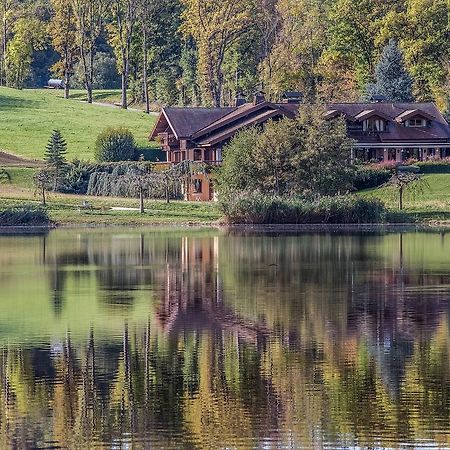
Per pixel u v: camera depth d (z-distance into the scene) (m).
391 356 73.44
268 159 193.62
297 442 56.62
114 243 151.25
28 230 176.75
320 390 65.31
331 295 99.44
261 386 66.19
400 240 153.38
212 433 57.97
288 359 72.75
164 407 62.44
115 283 108.62
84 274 115.81
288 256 132.25
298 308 92.12
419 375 68.50
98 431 58.50
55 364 71.94
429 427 58.72
